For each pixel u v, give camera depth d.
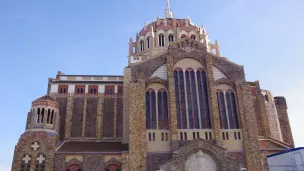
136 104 47.41
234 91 51.97
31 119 51.16
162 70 51.75
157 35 73.81
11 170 45.53
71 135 62.16
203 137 47.03
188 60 53.06
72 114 64.50
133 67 50.75
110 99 67.31
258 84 67.88
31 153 46.84
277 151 49.56
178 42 53.72
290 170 42.47
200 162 42.56
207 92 50.81
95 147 52.75
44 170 45.88
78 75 72.25
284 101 74.00
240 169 42.12
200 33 77.94
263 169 45.88
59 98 66.25
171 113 47.19
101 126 63.56
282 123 71.62
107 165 47.09
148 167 44.16
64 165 46.88
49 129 51.44
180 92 50.44
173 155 42.56
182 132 47.00
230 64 53.66
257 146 47.38
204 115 49.16
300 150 41.22
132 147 44.50
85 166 46.75
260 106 64.81
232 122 49.59
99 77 72.62
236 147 47.22
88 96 67.00
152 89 50.19
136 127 45.84
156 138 46.38
